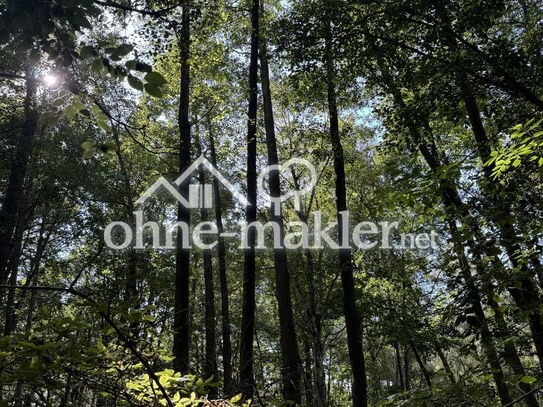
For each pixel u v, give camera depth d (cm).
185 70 1096
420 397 289
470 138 954
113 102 1111
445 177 353
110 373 246
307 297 1494
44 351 210
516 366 388
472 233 414
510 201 432
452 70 681
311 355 1345
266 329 1809
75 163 1377
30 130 1193
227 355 1437
